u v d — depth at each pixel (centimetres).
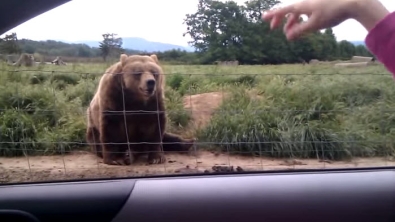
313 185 202
